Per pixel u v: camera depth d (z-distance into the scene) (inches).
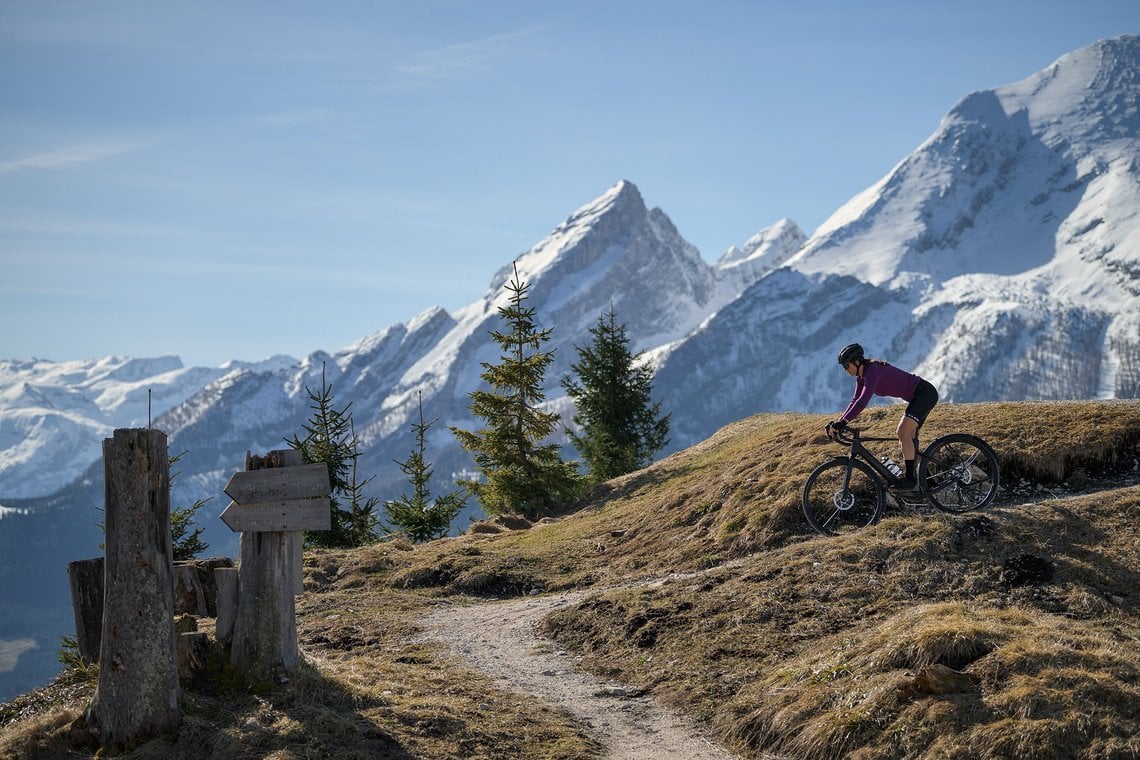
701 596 765.9
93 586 589.3
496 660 724.7
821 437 1066.1
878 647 583.5
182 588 582.6
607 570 975.6
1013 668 524.4
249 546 577.6
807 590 721.0
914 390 695.1
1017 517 743.7
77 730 511.5
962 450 724.0
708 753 547.8
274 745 489.1
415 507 1592.0
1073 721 480.7
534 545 1142.3
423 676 644.1
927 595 678.5
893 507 828.0
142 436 522.6
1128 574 658.8
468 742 527.5
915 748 496.4
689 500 1094.4
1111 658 534.6
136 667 511.8
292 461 580.1
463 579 997.2
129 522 518.6
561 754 528.1
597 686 660.1
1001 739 480.1
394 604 935.7
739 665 644.1
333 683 574.6
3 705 587.2
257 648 567.5
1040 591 655.1
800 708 552.4
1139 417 881.5
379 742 506.0
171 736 508.7
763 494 966.4
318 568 1088.8
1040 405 973.8
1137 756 458.6
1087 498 761.0
